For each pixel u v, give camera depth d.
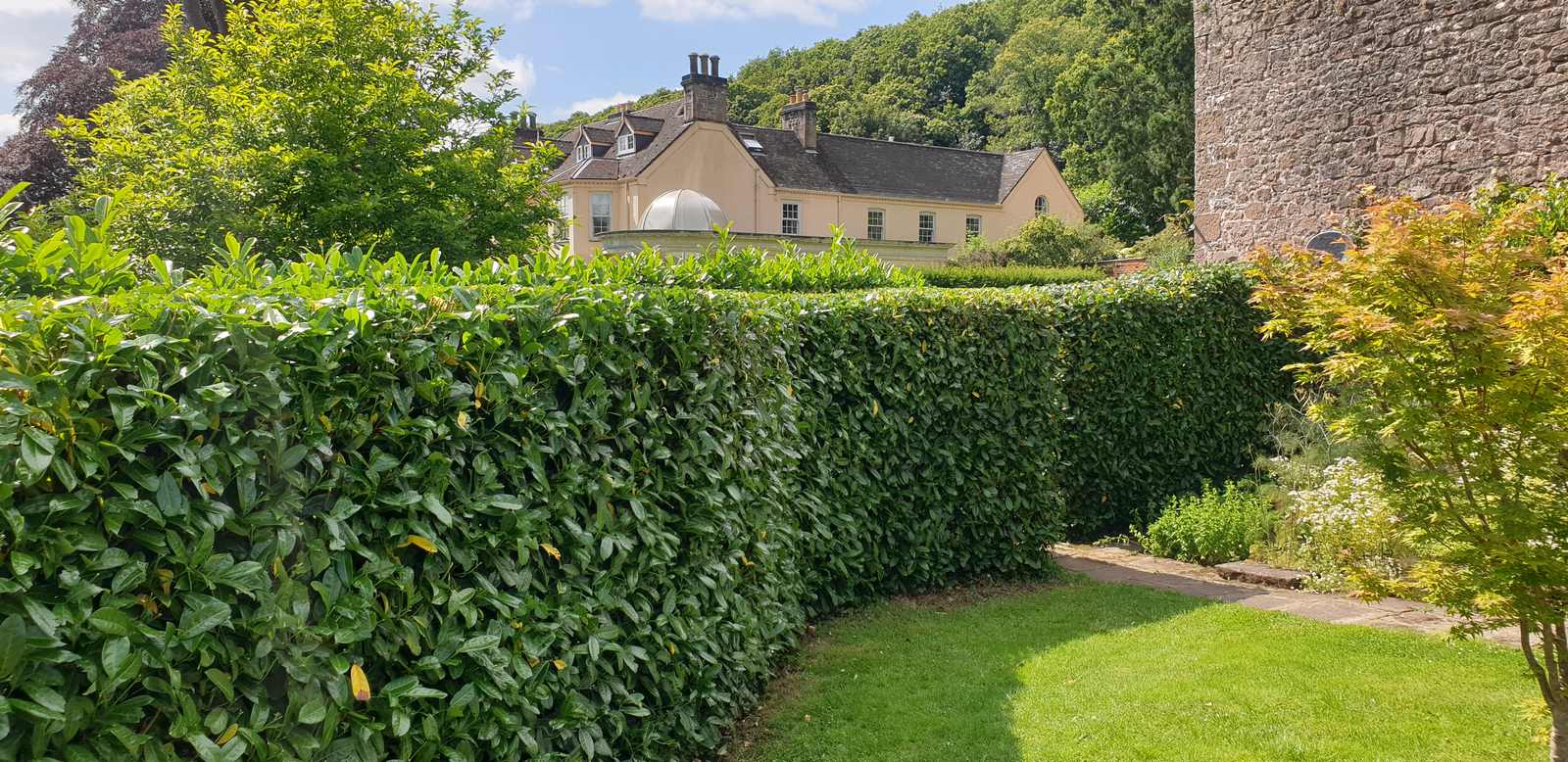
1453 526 3.35
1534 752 3.59
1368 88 11.74
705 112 32.34
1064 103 41.41
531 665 3.02
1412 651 4.76
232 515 2.19
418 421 2.62
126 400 2.00
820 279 7.27
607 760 3.41
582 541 3.22
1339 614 5.55
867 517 6.03
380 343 2.57
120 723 1.97
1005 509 6.66
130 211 10.78
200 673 2.17
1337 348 3.67
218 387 2.12
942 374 6.36
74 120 13.10
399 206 12.95
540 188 15.75
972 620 5.79
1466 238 3.38
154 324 2.13
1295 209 12.67
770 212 33.81
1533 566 3.09
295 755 2.32
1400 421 3.25
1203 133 14.05
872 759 3.87
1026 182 39.38
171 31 14.30
